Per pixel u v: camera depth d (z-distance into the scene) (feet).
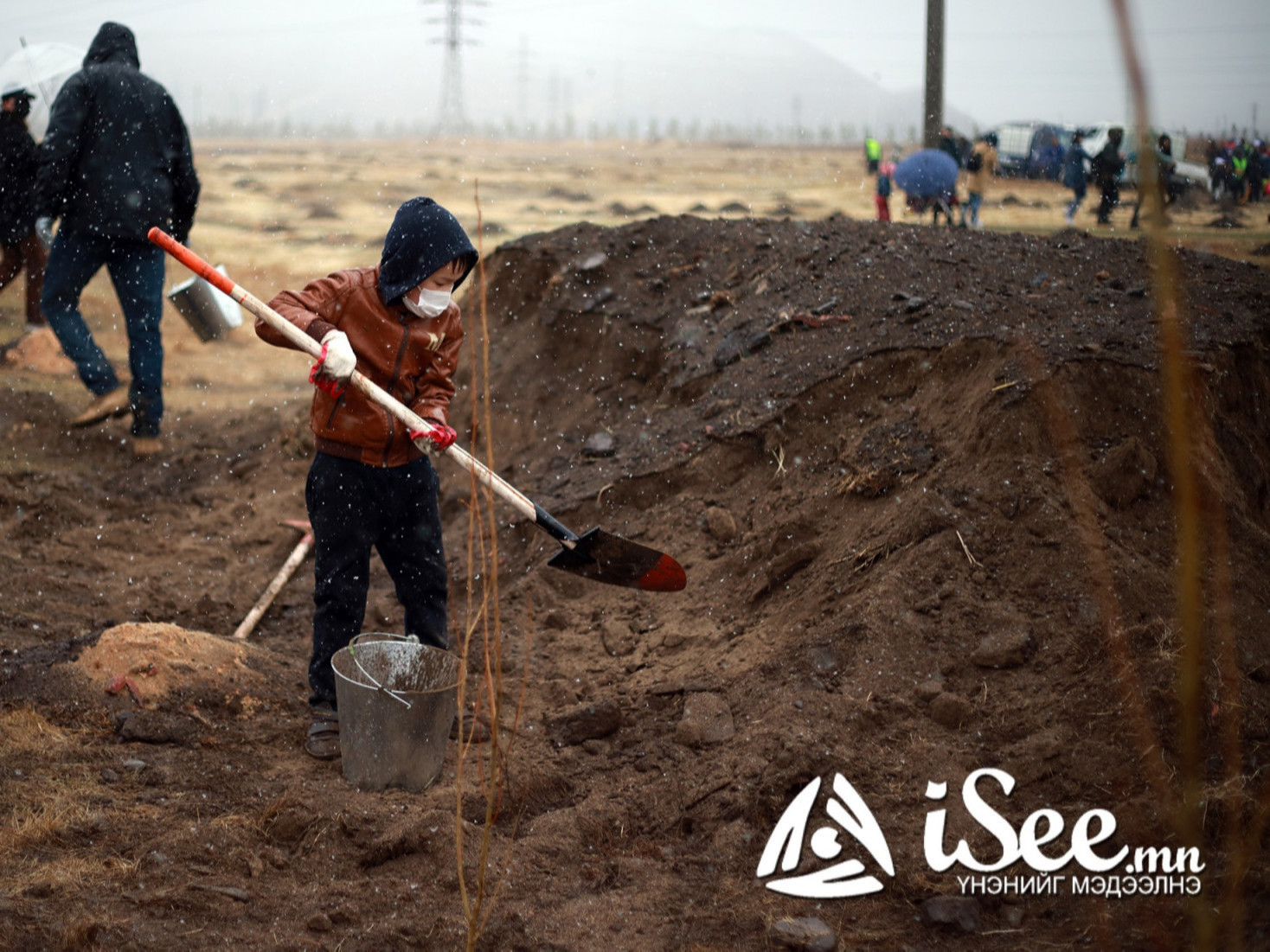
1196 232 48.55
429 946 8.52
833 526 14.23
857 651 11.78
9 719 11.93
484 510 17.92
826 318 18.10
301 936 8.52
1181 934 7.90
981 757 10.36
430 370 11.74
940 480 13.57
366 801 10.59
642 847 10.06
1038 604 11.82
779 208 85.97
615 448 18.29
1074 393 13.66
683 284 21.35
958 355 15.29
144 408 23.61
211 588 17.53
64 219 22.89
